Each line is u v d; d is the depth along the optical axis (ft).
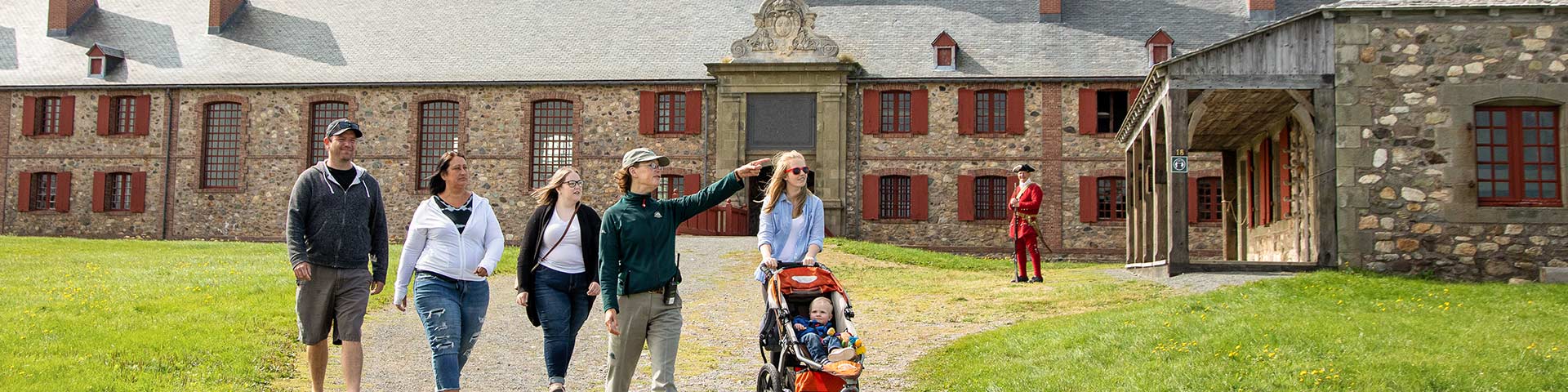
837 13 121.90
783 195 26.21
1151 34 115.44
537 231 26.02
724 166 112.47
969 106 112.06
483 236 26.86
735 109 112.78
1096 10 119.03
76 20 128.16
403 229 115.96
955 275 66.80
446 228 26.12
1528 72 54.70
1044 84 111.55
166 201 119.14
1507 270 54.03
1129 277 57.88
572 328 26.00
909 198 113.09
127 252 73.05
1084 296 49.70
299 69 119.24
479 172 115.75
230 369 32.40
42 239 88.12
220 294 47.96
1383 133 55.06
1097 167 110.42
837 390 23.98
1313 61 55.77
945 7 121.29
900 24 119.44
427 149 117.70
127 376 30.78
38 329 37.52
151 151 119.96
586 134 115.14
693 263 71.87
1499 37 55.01
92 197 120.16
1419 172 54.70
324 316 26.71
